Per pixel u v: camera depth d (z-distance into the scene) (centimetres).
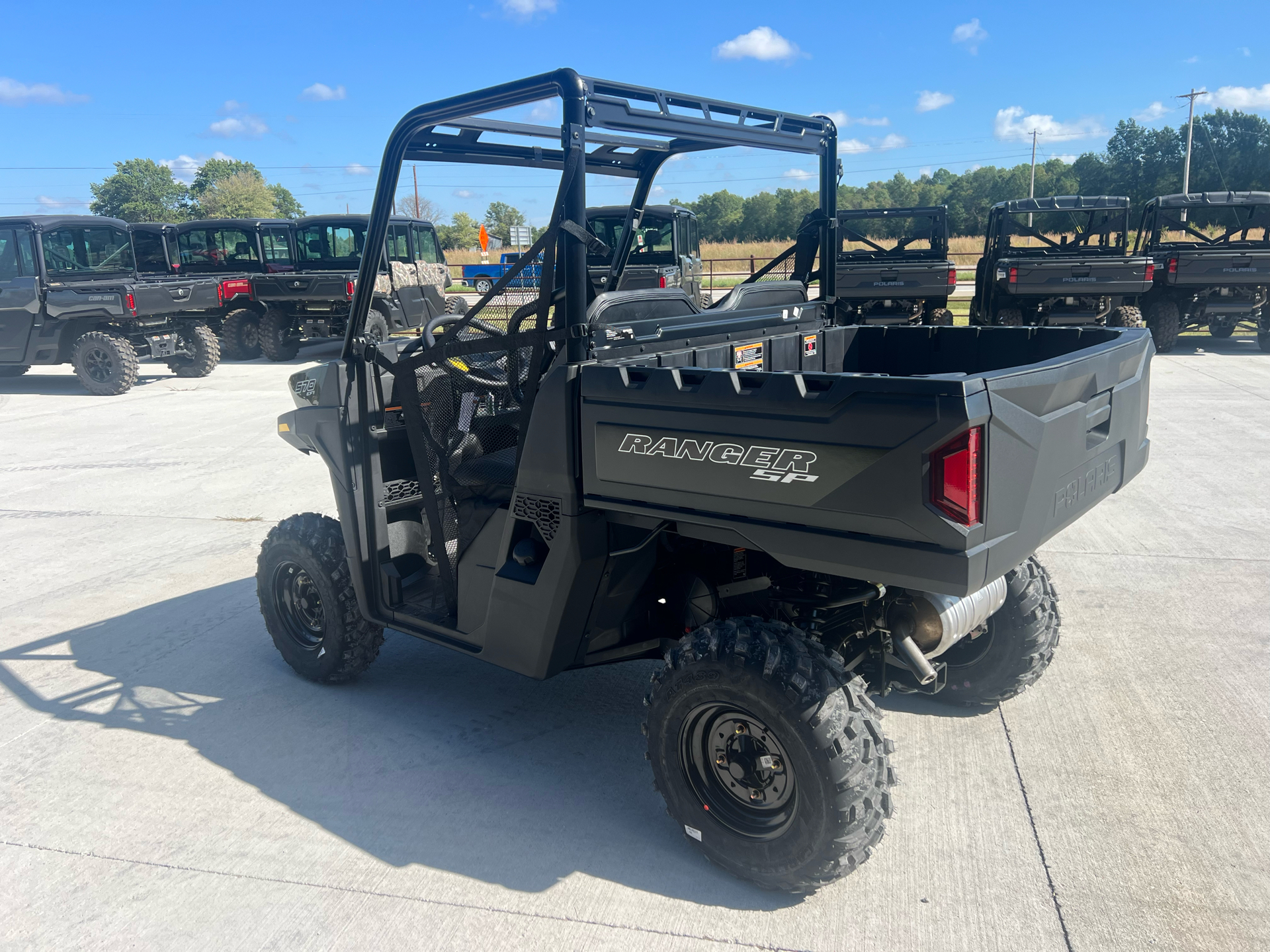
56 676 377
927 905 225
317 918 227
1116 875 233
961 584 189
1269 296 1255
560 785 287
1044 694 331
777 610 270
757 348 310
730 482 218
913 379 187
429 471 296
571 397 244
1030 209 1273
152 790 288
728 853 234
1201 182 7306
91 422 975
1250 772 276
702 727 238
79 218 1220
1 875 248
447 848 254
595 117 238
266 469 734
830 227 347
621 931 220
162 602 459
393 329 408
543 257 247
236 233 1580
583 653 283
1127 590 424
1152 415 816
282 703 347
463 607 297
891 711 325
